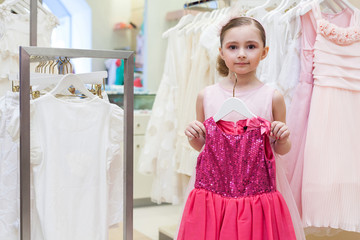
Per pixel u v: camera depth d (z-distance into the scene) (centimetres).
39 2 246
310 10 189
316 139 184
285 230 142
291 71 195
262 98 157
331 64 185
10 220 165
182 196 268
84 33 397
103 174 165
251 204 140
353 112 187
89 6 396
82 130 162
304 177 184
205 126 150
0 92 227
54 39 383
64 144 159
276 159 158
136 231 307
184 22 276
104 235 164
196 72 248
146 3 405
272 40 202
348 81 186
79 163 161
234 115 157
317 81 186
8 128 154
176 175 267
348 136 184
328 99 185
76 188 160
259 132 143
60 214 157
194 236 144
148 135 284
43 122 156
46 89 198
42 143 156
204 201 145
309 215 183
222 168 145
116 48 414
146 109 402
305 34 192
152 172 280
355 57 186
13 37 227
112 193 177
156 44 413
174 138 273
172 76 276
